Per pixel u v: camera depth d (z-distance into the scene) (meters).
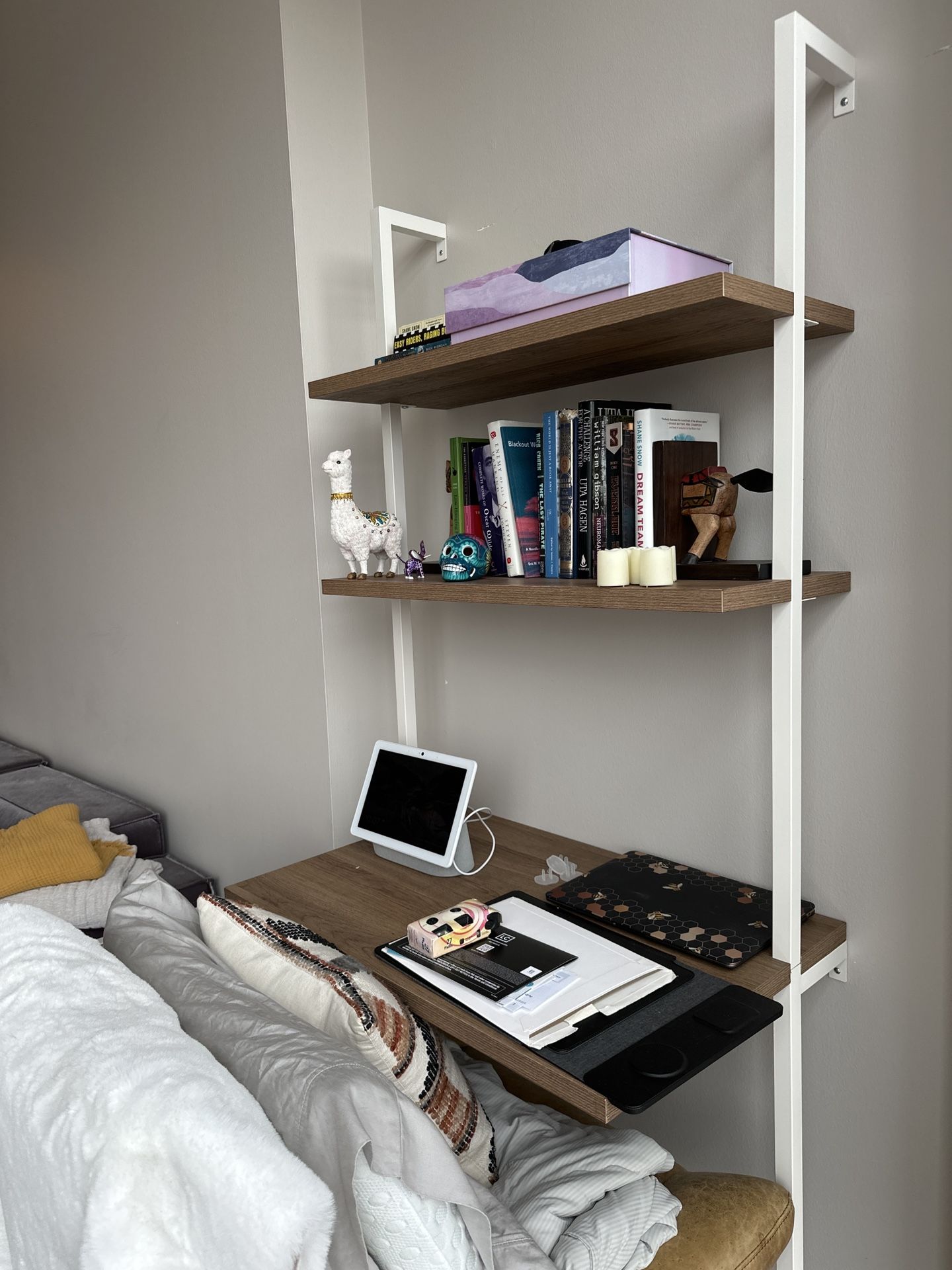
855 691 1.33
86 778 3.21
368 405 2.00
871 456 1.28
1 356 3.24
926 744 1.27
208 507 2.28
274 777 2.21
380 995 1.20
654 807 1.65
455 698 2.01
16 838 2.35
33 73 2.71
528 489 1.54
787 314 1.13
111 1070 0.96
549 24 1.60
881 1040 1.36
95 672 3.01
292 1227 0.78
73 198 2.64
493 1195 1.14
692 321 1.15
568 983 1.25
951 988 1.28
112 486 2.71
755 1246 1.20
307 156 1.87
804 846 1.42
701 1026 1.14
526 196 1.68
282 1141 0.87
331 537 1.96
